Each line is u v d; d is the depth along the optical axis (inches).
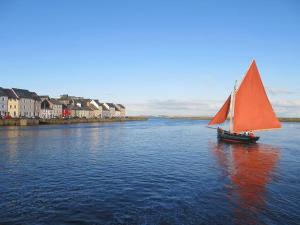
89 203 622.2
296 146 1764.3
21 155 1244.5
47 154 1285.7
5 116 3663.9
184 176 881.5
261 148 1649.9
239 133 1905.8
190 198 662.5
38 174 885.8
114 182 799.7
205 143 1879.9
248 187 759.1
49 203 619.5
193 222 531.5
